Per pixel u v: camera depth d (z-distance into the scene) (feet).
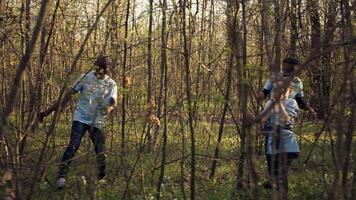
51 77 20.34
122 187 21.27
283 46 21.50
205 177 24.02
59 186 20.17
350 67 15.53
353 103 14.47
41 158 14.97
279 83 14.14
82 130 21.74
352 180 16.49
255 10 16.40
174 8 19.72
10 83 18.66
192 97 20.43
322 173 18.65
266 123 15.26
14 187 14.61
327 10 19.35
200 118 26.86
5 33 18.07
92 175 18.25
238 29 16.51
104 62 21.13
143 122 21.81
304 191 21.39
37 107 20.35
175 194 21.71
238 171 20.15
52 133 16.60
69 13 22.77
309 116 21.08
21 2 20.45
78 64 21.06
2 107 17.19
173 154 25.09
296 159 22.84
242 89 14.76
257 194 14.58
